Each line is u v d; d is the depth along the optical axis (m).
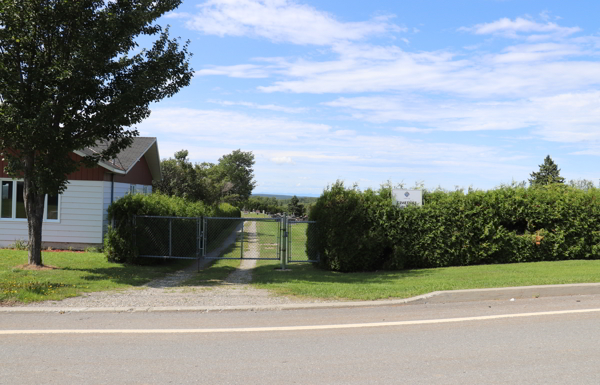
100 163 17.67
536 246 13.98
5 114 10.20
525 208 14.07
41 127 10.12
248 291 9.17
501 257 13.90
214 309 7.32
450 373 4.47
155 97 11.81
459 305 7.70
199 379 4.30
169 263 14.95
